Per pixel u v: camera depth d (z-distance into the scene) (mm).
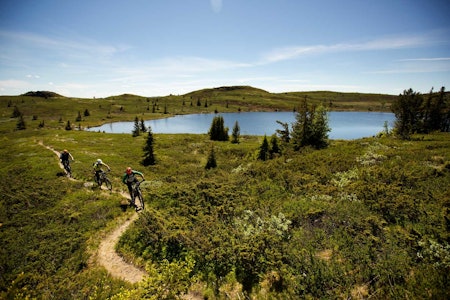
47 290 8445
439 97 44000
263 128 112375
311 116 33156
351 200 11516
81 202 15242
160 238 9875
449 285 6023
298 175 16328
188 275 7730
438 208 9219
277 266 7598
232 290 7430
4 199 16750
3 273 9523
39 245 11062
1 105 175625
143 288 6766
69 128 88125
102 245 10781
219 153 46375
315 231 9125
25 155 31891
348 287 6645
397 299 6066
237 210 11625
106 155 36219
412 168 14727
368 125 119875
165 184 19188
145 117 164625
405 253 7309
